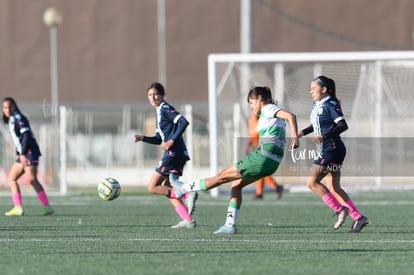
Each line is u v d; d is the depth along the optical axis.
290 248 39.50
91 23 186.88
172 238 43.94
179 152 48.12
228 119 88.75
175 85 183.88
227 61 80.38
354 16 174.00
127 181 107.94
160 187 48.53
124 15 186.00
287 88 87.00
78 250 39.00
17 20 187.75
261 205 69.56
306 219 56.31
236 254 37.31
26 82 186.88
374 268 33.19
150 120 116.75
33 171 60.12
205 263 34.50
